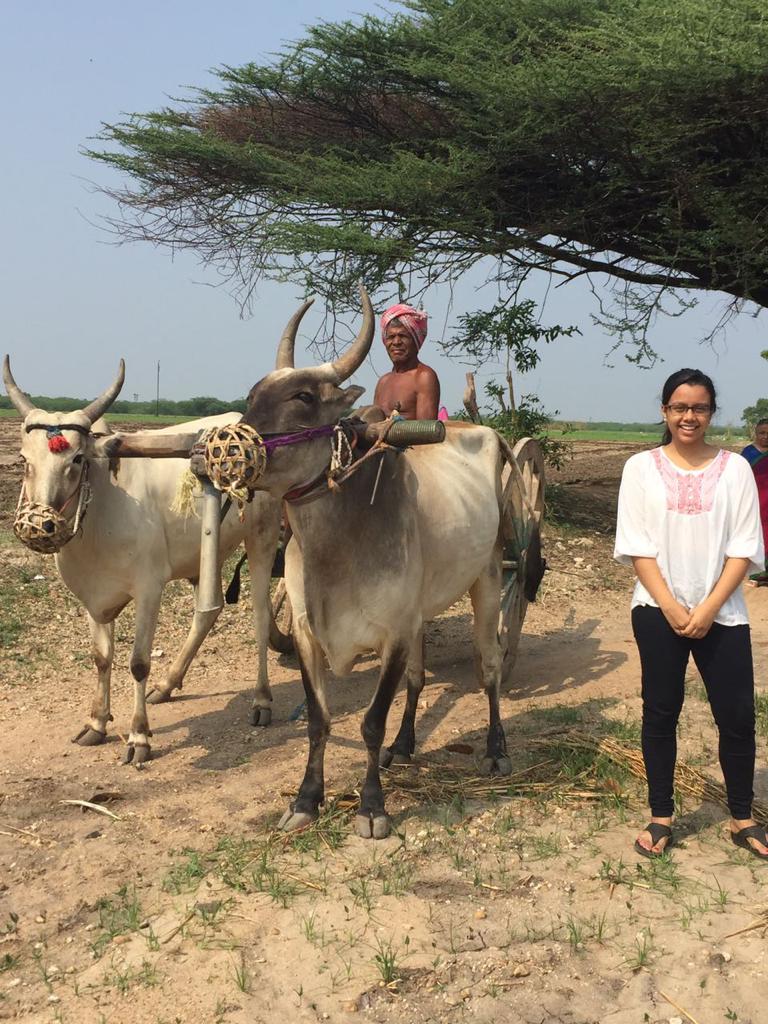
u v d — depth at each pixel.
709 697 4.12
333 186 12.51
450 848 4.27
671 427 4.01
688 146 12.36
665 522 3.97
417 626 4.60
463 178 12.62
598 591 10.23
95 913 3.85
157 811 4.74
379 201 12.71
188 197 14.72
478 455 5.60
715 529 3.92
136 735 5.42
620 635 8.57
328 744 5.64
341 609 4.38
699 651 4.08
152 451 4.73
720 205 12.26
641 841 4.19
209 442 3.95
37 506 4.75
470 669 7.30
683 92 11.05
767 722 5.82
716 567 3.93
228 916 3.74
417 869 4.10
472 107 13.12
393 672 4.49
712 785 4.84
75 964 3.50
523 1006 3.23
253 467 3.91
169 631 7.96
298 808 4.50
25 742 5.69
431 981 3.35
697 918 3.69
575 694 6.66
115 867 4.19
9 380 5.05
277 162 13.41
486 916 3.73
